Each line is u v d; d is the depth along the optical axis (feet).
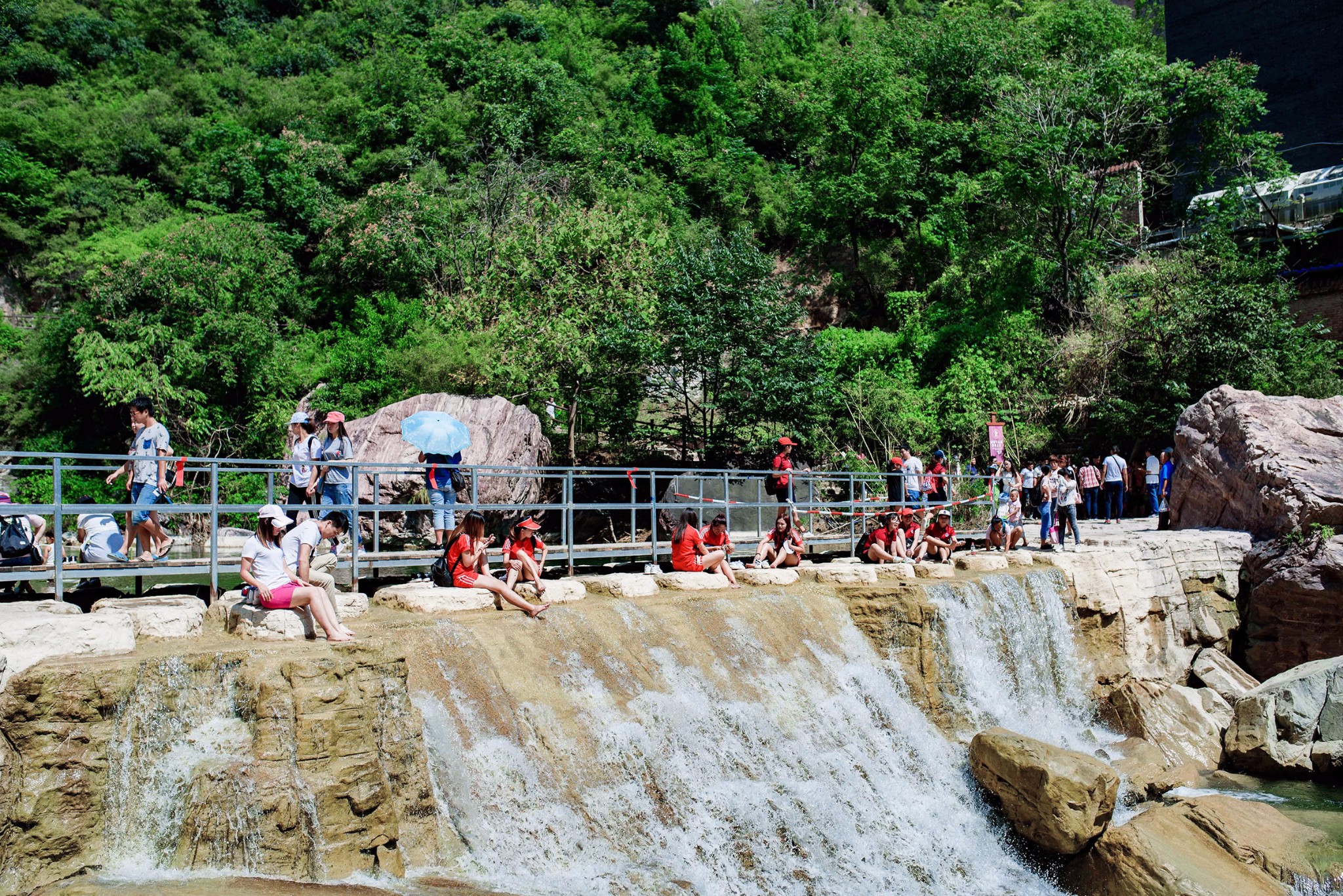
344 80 146.92
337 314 102.01
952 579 52.13
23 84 142.61
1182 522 74.84
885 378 97.81
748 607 42.80
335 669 26.78
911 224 119.55
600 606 38.50
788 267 136.56
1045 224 104.58
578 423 85.87
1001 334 99.04
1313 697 51.80
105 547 38.40
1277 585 62.54
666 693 35.81
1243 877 35.68
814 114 124.36
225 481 78.07
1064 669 54.80
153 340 82.84
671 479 67.56
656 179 137.90
